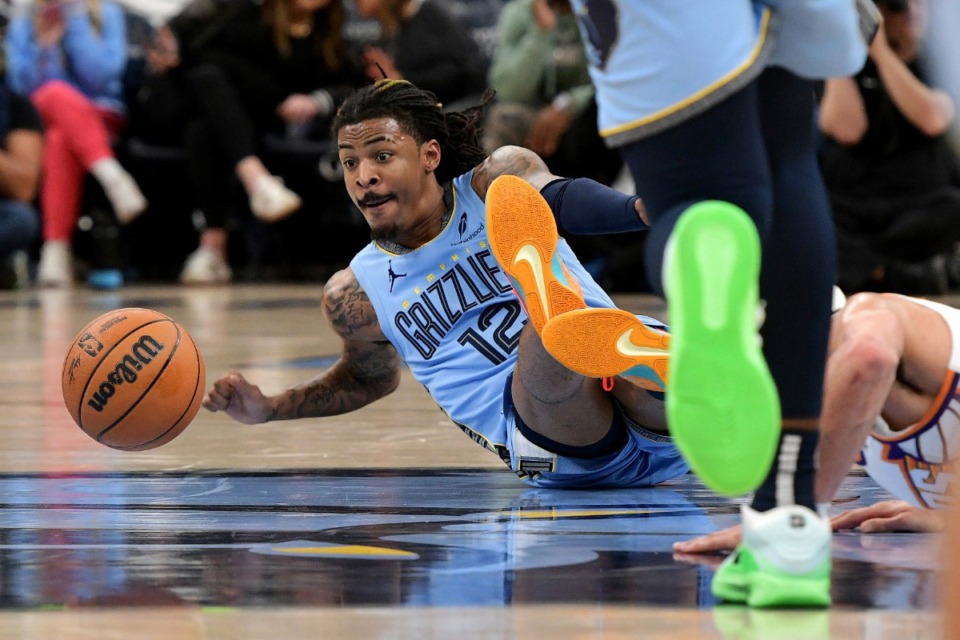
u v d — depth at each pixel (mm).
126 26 25875
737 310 3936
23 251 24875
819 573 4375
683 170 4289
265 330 16922
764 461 4008
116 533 5793
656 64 4203
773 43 4312
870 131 18000
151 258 27641
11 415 10203
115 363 6824
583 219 6176
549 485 7188
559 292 5879
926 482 5367
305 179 24703
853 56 4449
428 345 7316
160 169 25031
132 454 8344
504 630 4129
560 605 4441
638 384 5848
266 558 5238
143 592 4652
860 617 4273
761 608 4379
